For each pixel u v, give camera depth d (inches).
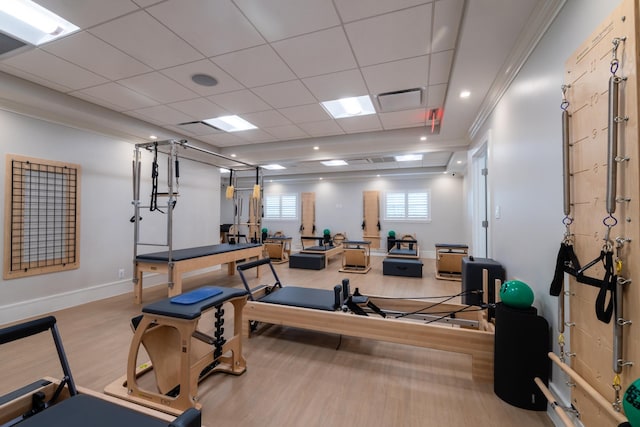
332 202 369.4
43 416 43.1
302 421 62.2
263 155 229.5
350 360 89.2
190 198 215.0
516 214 90.8
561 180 62.7
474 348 78.2
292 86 118.6
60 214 136.6
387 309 114.3
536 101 75.7
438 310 107.0
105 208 156.6
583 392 52.7
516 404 66.6
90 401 47.2
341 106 142.8
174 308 64.9
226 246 189.9
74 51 92.7
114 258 160.7
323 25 80.2
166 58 97.1
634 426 32.8
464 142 182.7
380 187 350.0
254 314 103.3
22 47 90.2
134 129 157.4
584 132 52.1
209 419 62.6
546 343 65.2
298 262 248.1
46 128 131.7
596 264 48.4
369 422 61.9
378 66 102.7
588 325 51.1
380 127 175.6
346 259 244.2
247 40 87.0
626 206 41.4
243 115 153.2
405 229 339.3
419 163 275.1
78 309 135.6
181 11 74.1
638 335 39.2
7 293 118.9
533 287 77.6
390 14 75.8
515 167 91.8
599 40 47.5
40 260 128.9
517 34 77.2
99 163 153.9
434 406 67.2
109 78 111.3
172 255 143.1
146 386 74.8
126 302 146.9
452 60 97.5
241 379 78.2
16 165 121.3
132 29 81.6
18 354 91.0
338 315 91.4
